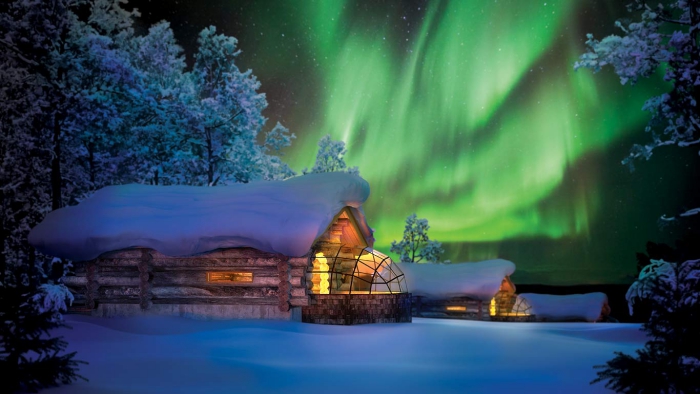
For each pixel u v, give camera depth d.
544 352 14.18
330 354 13.63
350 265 23.64
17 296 8.83
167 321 18.42
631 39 19.11
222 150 33.78
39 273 23.20
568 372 11.38
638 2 19.53
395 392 9.36
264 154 38.22
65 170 27.52
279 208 19.28
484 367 11.98
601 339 18.00
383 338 16.11
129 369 10.97
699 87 17.62
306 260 18.97
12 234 21.88
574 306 38.25
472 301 34.78
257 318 19.19
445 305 35.06
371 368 11.70
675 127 19.47
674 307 8.66
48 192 26.28
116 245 19.81
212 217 19.34
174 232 19.34
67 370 9.18
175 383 9.86
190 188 22.00
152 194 21.62
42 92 23.53
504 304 37.66
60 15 24.62
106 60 25.78
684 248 9.32
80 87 25.72
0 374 8.52
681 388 8.39
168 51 38.22
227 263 19.45
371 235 23.09
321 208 19.16
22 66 23.56
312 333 16.73
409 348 14.61
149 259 19.98
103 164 30.92
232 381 10.09
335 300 19.33
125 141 29.77
